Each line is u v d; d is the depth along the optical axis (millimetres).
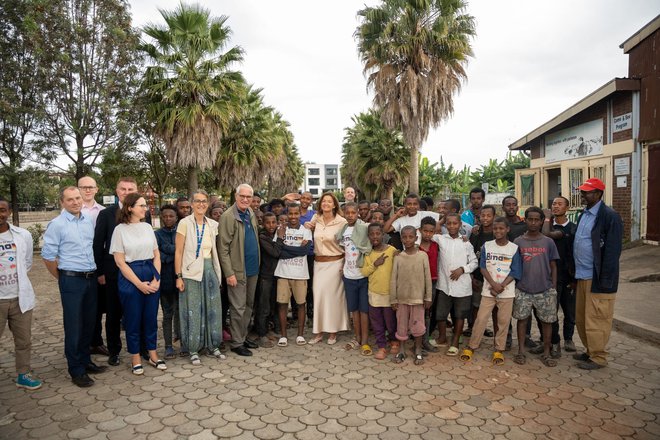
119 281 4297
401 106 14500
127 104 14664
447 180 25812
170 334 4895
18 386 4043
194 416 3445
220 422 3346
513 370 4348
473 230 5348
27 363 4027
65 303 4035
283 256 5199
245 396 3811
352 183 31625
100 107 14242
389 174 21188
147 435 3164
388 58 14602
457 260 4797
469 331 5500
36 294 8250
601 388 3887
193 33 15008
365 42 15117
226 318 5645
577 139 12375
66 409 3588
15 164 14539
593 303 4320
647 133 9984
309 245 5363
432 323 5398
